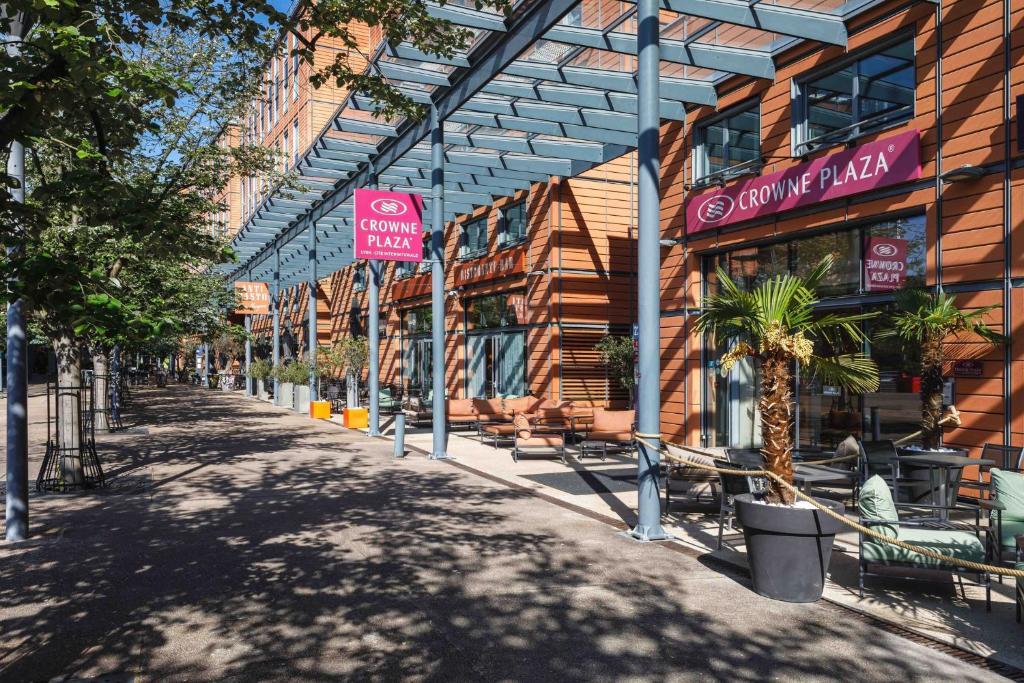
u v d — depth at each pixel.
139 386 45.66
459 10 11.01
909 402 10.04
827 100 11.47
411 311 27.91
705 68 12.92
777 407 5.68
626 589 5.77
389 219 13.91
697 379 14.24
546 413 15.38
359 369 21.25
